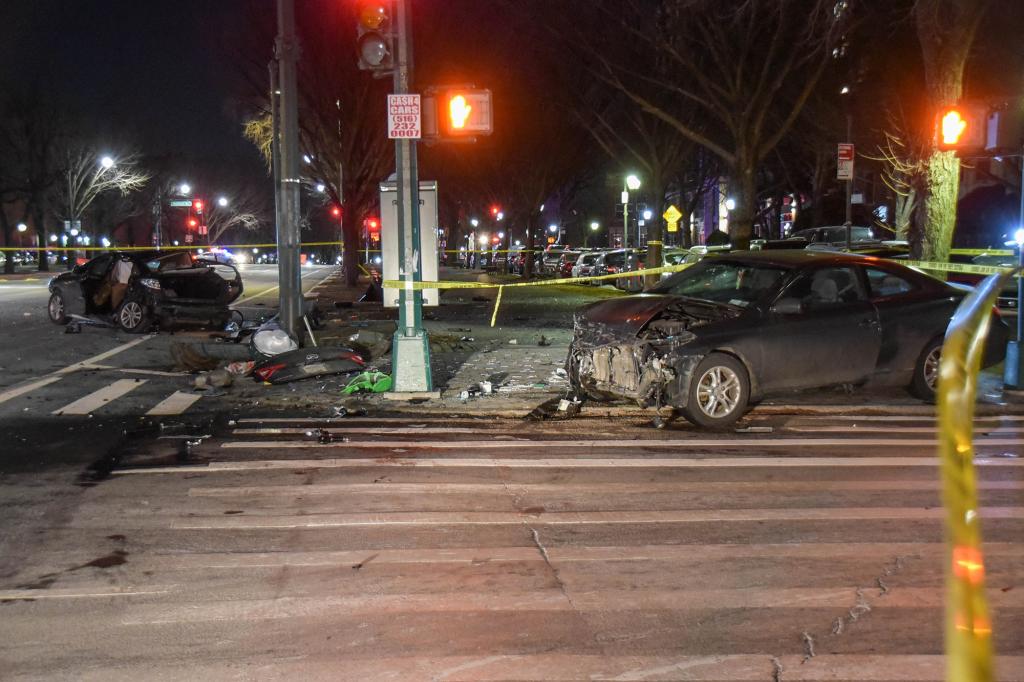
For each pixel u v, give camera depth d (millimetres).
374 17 9977
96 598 4629
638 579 4879
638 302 9523
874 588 4727
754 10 18375
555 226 86875
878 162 35781
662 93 25828
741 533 5652
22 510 6129
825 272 9789
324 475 7078
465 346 15211
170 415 9617
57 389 11172
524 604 4539
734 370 8875
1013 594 4582
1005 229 35719
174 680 3742
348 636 4176
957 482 1105
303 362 11859
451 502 6348
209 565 5105
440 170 51969
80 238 68062
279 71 14508
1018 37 19094
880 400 10406
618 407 9797
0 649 4035
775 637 4137
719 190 59531
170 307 16672
